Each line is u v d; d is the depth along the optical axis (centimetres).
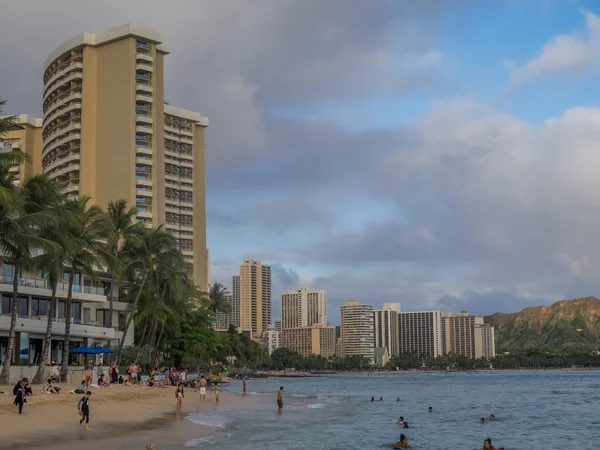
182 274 10588
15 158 4956
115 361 8969
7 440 3531
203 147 18750
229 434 4362
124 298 10538
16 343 7844
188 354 11962
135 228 9312
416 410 7206
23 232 5609
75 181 15150
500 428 5372
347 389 14188
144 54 15350
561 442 4556
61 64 15925
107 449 3409
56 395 5403
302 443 4075
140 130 15100
